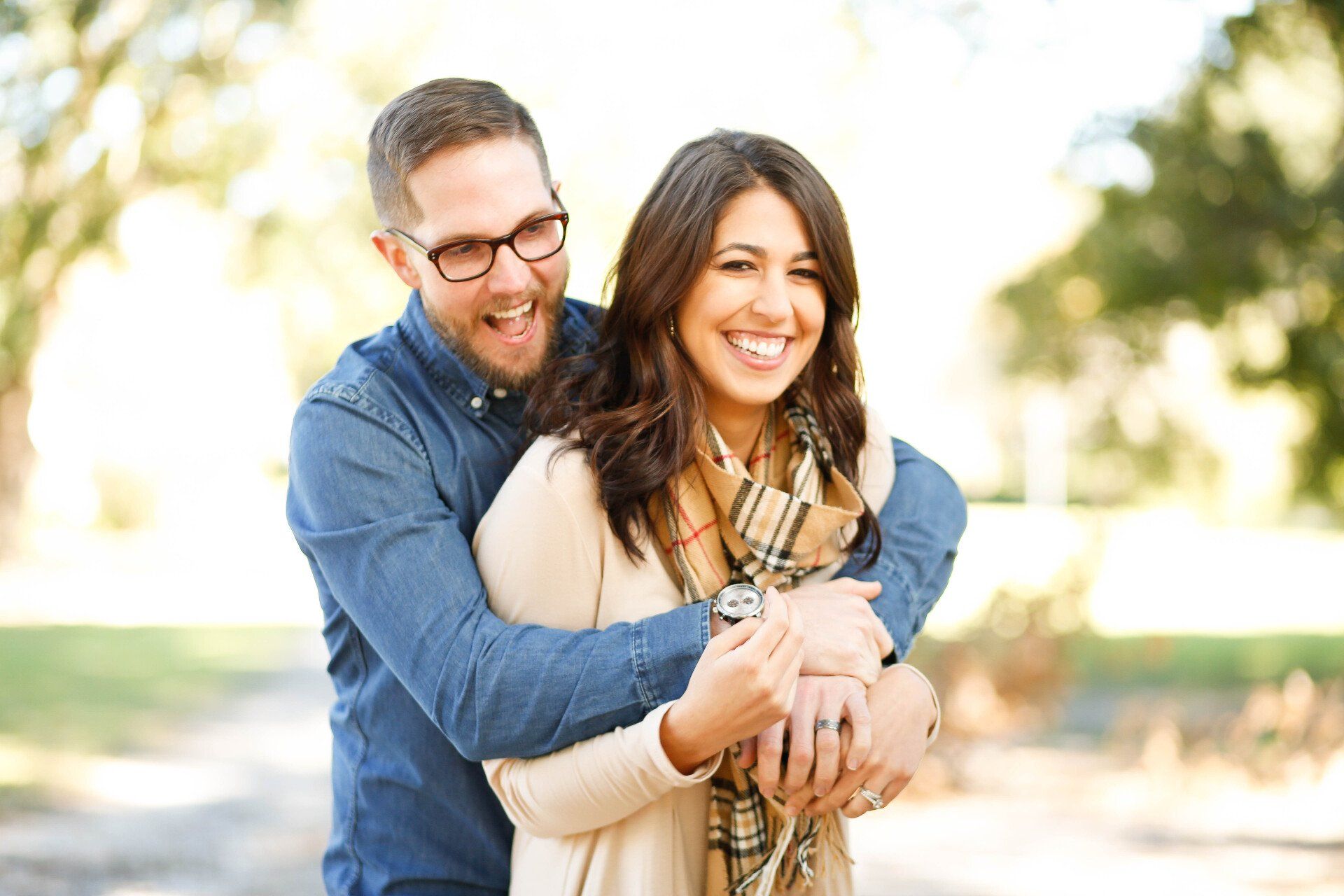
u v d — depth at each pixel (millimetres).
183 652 14180
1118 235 10977
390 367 2242
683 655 1855
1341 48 9844
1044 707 10258
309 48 15188
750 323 2043
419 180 2158
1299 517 34281
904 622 2188
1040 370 12523
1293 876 6289
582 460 2035
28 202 14984
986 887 6059
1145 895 5875
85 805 7348
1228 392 11211
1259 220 10078
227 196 15695
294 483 2168
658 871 1980
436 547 2016
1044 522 23531
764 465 2201
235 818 7062
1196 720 9914
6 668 12641
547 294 2234
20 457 19672
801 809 1949
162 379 25984
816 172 2098
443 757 2211
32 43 14227
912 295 17562
